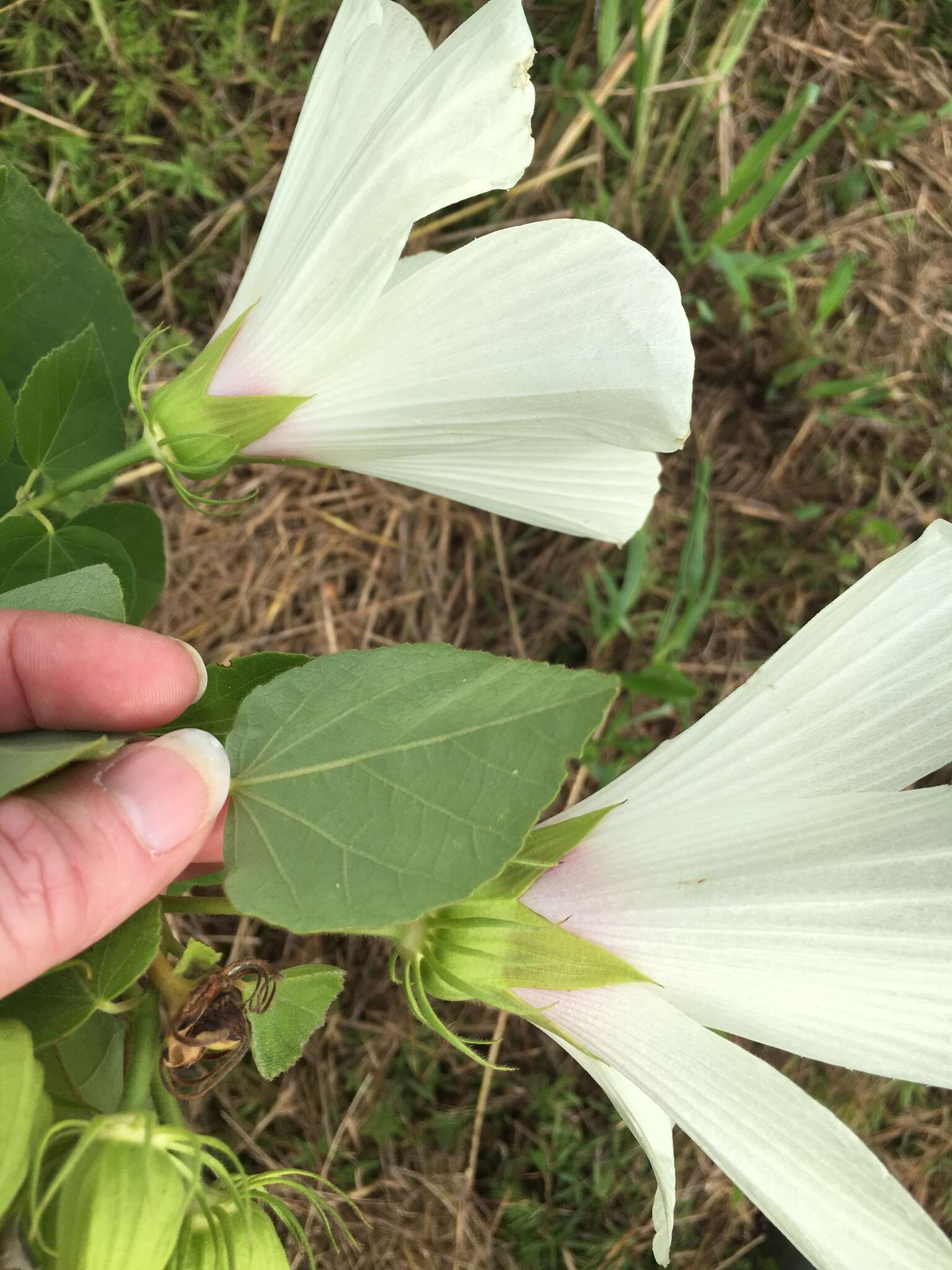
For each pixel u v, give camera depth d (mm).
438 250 374
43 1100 139
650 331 174
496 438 194
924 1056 147
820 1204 151
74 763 152
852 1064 152
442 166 169
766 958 152
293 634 375
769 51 396
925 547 156
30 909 133
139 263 352
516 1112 379
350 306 179
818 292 406
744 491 405
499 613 396
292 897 140
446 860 136
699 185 394
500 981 157
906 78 407
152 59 337
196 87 343
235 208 354
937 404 415
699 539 368
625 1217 378
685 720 376
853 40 402
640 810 161
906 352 412
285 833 145
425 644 152
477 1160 377
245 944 355
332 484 375
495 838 135
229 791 150
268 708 154
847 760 155
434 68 166
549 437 192
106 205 342
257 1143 350
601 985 153
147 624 352
